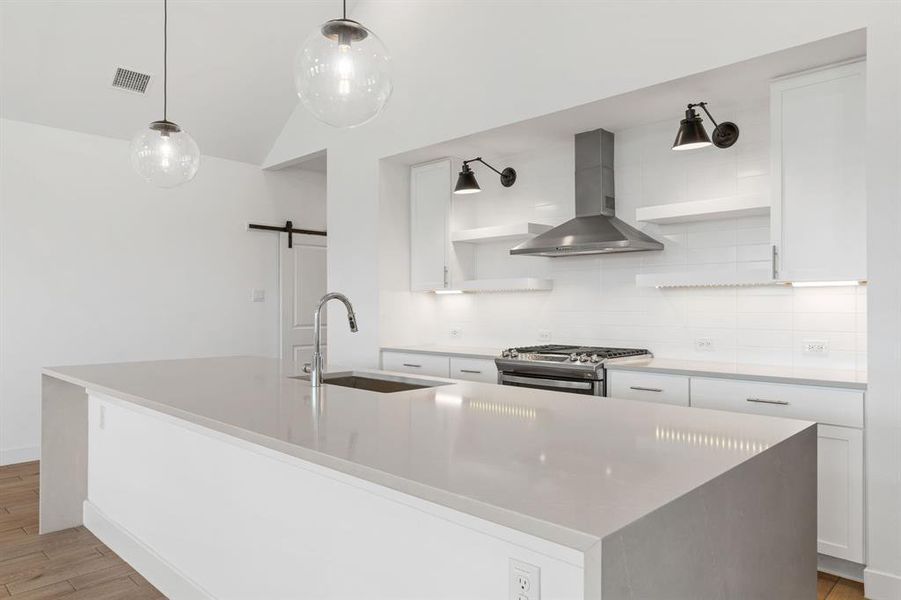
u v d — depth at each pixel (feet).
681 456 4.71
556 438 5.32
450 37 14.02
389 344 15.97
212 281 19.07
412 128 14.88
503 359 12.74
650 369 10.94
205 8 14.80
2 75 14.28
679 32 10.35
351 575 5.47
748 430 5.63
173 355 18.19
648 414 6.41
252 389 8.19
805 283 10.55
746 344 11.70
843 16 8.67
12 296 15.33
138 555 9.28
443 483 4.00
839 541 8.86
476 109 13.48
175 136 9.61
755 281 10.34
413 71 14.88
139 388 8.27
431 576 4.65
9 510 12.08
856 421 8.69
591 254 14.01
